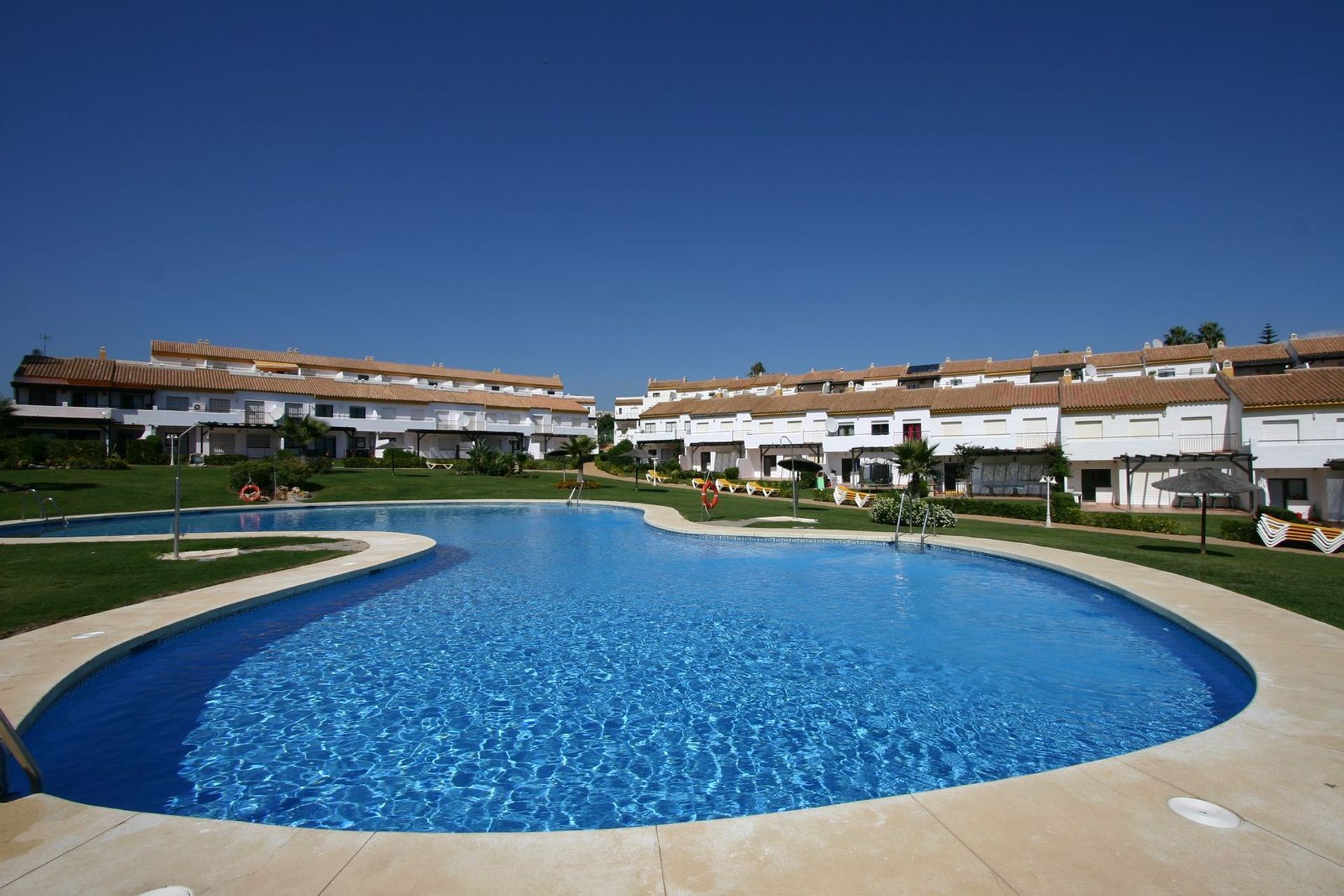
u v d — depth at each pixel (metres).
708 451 58.91
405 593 13.77
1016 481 41.00
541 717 7.66
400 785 6.10
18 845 4.09
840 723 7.49
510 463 47.72
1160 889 3.58
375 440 57.03
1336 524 30.30
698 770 6.45
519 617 11.94
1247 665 7.66
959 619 11.83
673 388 83.19
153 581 12.23
